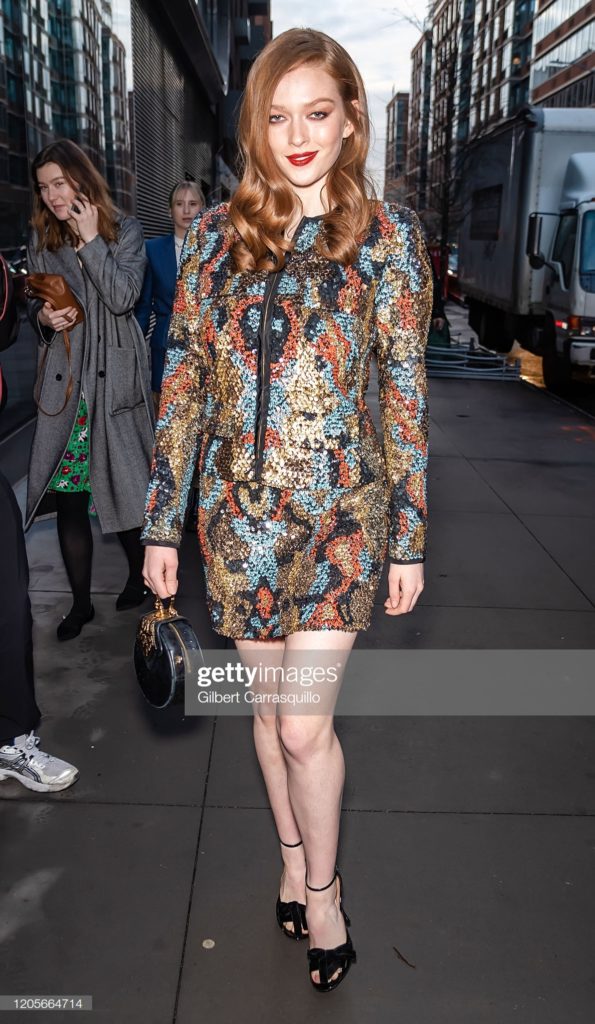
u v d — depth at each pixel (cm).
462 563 486
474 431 865
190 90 1802
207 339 181
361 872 240
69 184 340
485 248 1555
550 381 1145
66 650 365
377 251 177
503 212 1394
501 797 275
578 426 910
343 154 180
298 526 180
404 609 193
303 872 215
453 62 2570
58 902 227
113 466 369
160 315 473
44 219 356
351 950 204
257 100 171
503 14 7294
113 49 964
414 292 180
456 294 2564
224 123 2444
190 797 271
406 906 228
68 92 772
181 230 470
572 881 239
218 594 186
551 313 1148
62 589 428
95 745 298
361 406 186
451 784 281
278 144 172
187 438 190
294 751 186
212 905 227
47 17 705
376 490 187
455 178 2453
